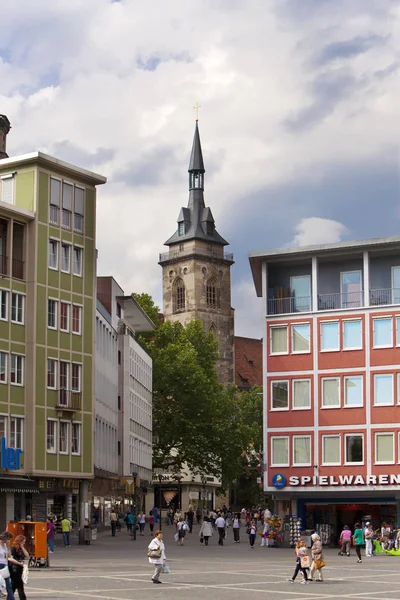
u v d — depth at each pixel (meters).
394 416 80.88
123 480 100.56
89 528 77.44
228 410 141.00
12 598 31.53
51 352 78.62
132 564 56.22
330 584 45.78
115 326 113.50
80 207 83.06
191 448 135.88
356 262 84.56
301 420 83.50
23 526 51.69
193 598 37.84
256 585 44.62
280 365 84.81
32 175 79.19
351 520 83.38
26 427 76.19
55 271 79.88
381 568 57.12
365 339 82.62
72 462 79.62
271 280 86.88
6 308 75.69
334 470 82.00
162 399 139.88
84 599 36.78
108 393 102.12
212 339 152.25
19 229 78.56
